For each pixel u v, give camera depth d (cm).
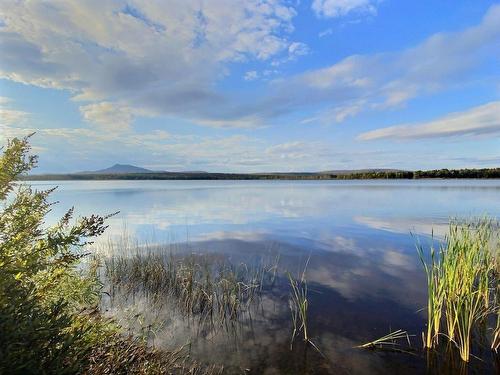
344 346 602
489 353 577
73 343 244
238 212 2677
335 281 946
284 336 637
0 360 194
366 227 1864
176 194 5244
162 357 515
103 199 4106
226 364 541
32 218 273
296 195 4756
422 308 761
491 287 813
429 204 3095
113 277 942
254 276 988
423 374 521
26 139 280
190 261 1089
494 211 2450
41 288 260
